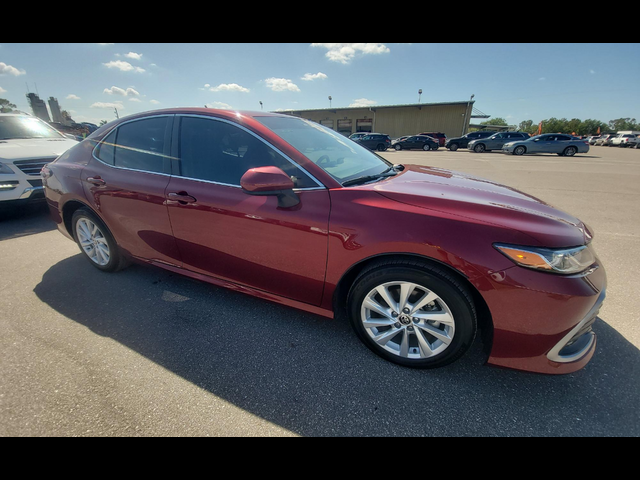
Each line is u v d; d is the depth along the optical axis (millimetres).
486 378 1845
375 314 1978
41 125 6090
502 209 1716
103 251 3041
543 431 1534
